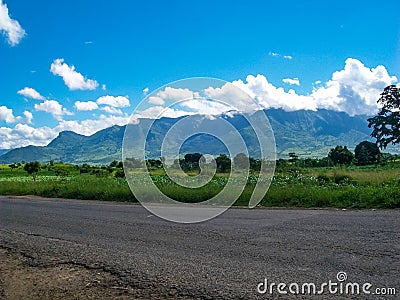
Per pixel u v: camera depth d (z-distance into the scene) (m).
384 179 17.47
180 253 6.48
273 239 7.13
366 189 12.68
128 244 7.39
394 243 6.32
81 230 9.19
